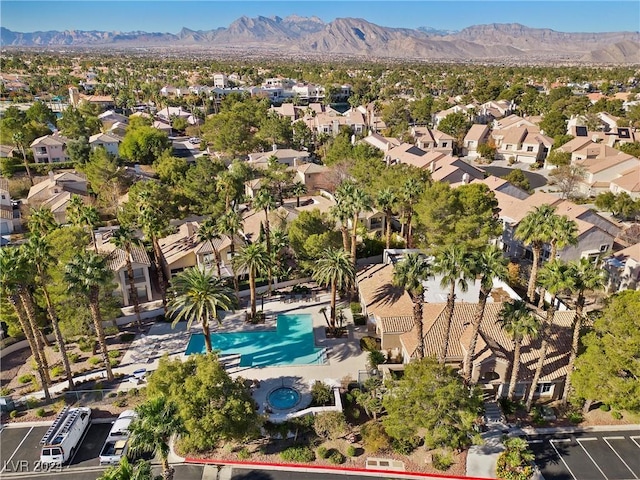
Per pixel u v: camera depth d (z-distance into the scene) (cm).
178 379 3322
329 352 4728
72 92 18512
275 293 5928
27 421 3869
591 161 9612
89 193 8712
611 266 5634
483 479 3297
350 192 5612
